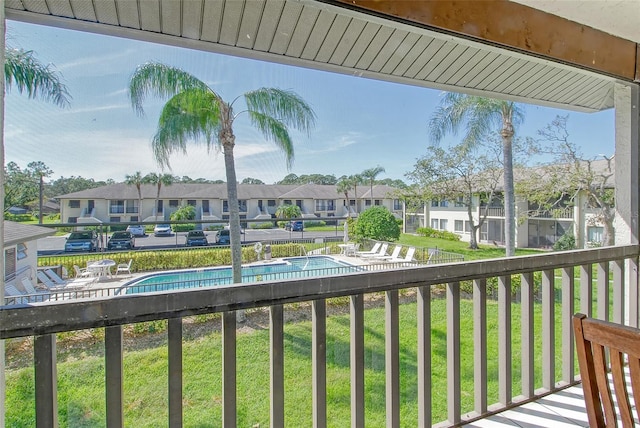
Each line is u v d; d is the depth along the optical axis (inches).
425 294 55.6
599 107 121.6
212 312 41.0
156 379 89.3
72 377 80.4
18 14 61.9
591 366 32.0
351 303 50.3
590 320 32.2
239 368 96.7
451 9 63.3
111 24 67.6
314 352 47.5
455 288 59.2
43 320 34.4
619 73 84.5
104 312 36.4
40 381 34.7
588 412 32.2
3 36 39.6
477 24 65.6
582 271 76.7
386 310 53.5
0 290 38.6
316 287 46.6
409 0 59.9
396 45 82.8
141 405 86.2
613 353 30.3
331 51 84.0
